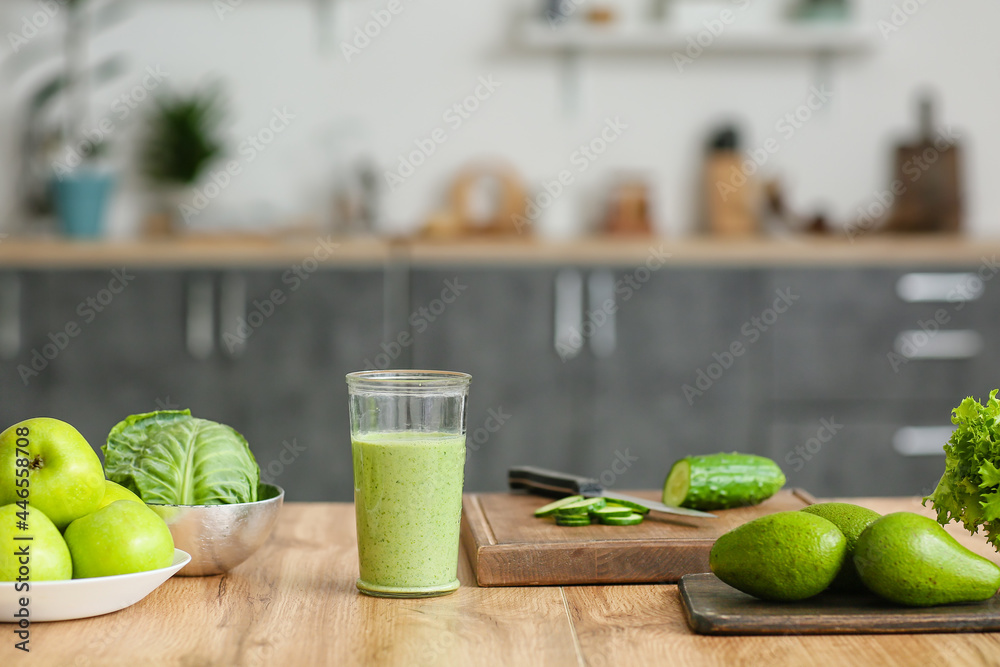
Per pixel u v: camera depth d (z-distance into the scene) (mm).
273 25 3156
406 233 3148
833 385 2752
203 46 3145
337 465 2717
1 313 2643
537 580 862
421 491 817
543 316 2719
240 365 2693
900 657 675
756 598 774
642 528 944
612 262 2723
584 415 2732
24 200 3082
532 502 1084
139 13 3129
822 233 3020
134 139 3137
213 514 844
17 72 3100
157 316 2674
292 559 944
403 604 802
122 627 732
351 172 3184
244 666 654
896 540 728
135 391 2682
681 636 721
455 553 846
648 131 3223
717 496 1055
